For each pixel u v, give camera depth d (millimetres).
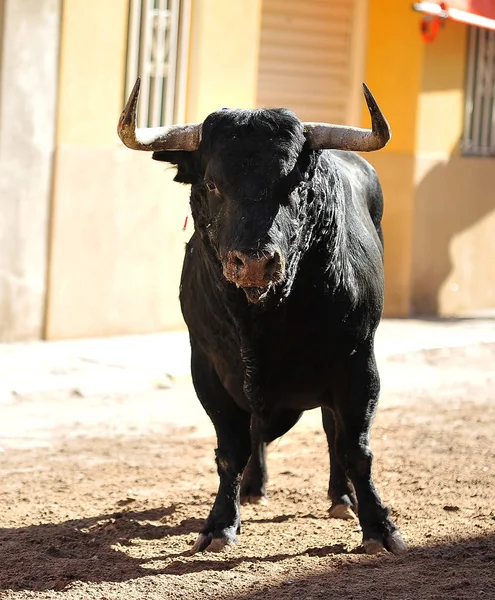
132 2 16656
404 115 19875
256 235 6430
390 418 13156
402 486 9781
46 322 16344
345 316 7426
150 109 16984
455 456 11133
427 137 19938
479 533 8062
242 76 17766
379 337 17828
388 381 15359
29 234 16031
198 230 7230
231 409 7930
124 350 16062
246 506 9180
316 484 9977
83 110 16328
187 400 14055
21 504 9359
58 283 16344
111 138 16672
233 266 6430
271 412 7660
